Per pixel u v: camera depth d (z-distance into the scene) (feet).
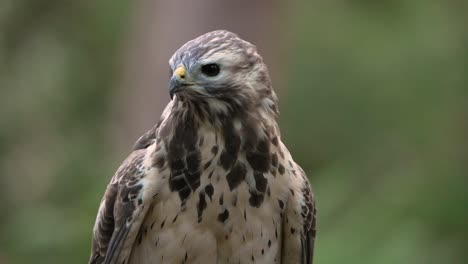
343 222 43.75
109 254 29.68
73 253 44.24
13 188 54.29
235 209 28.94
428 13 56.80
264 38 48.93
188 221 28.91
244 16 48.52
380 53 57.11
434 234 47.47
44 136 56.65
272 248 29.63
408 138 55.11
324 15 58.39
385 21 57.26
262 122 28.99
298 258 30.32
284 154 29.48
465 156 52.39
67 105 57.62
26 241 45.80
